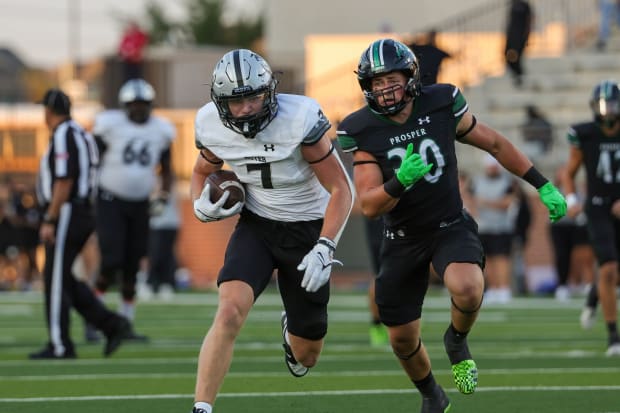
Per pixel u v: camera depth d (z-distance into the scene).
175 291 66.50
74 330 43.41
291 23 103.50
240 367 30.64
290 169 20.08
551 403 24.38
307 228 20.59
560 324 44.50
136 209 38.31
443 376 28.52
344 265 72.19
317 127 19.77
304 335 21.06
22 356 33.78
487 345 36.41
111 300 58.47
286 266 20.67
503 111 73.94
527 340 38.16
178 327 43.84
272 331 41.75
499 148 21.78
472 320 20.89
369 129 20.92
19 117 85.00
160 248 61.03
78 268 43.25
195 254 75.19
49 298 32.84
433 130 20.88
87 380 28.38
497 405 24.16
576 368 30.08
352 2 101.56
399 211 20.92
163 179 39.53
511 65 70.19
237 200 20.25
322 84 81.44
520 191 61.75
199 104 94.94
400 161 20.78
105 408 24.16
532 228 67.69
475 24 88.50
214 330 18.92
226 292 19.59
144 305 55.56
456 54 77.50
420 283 21.45
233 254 20.36
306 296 20.70
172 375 29.31
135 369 30.56
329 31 102.31
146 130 38.25
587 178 33.12
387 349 35.12
